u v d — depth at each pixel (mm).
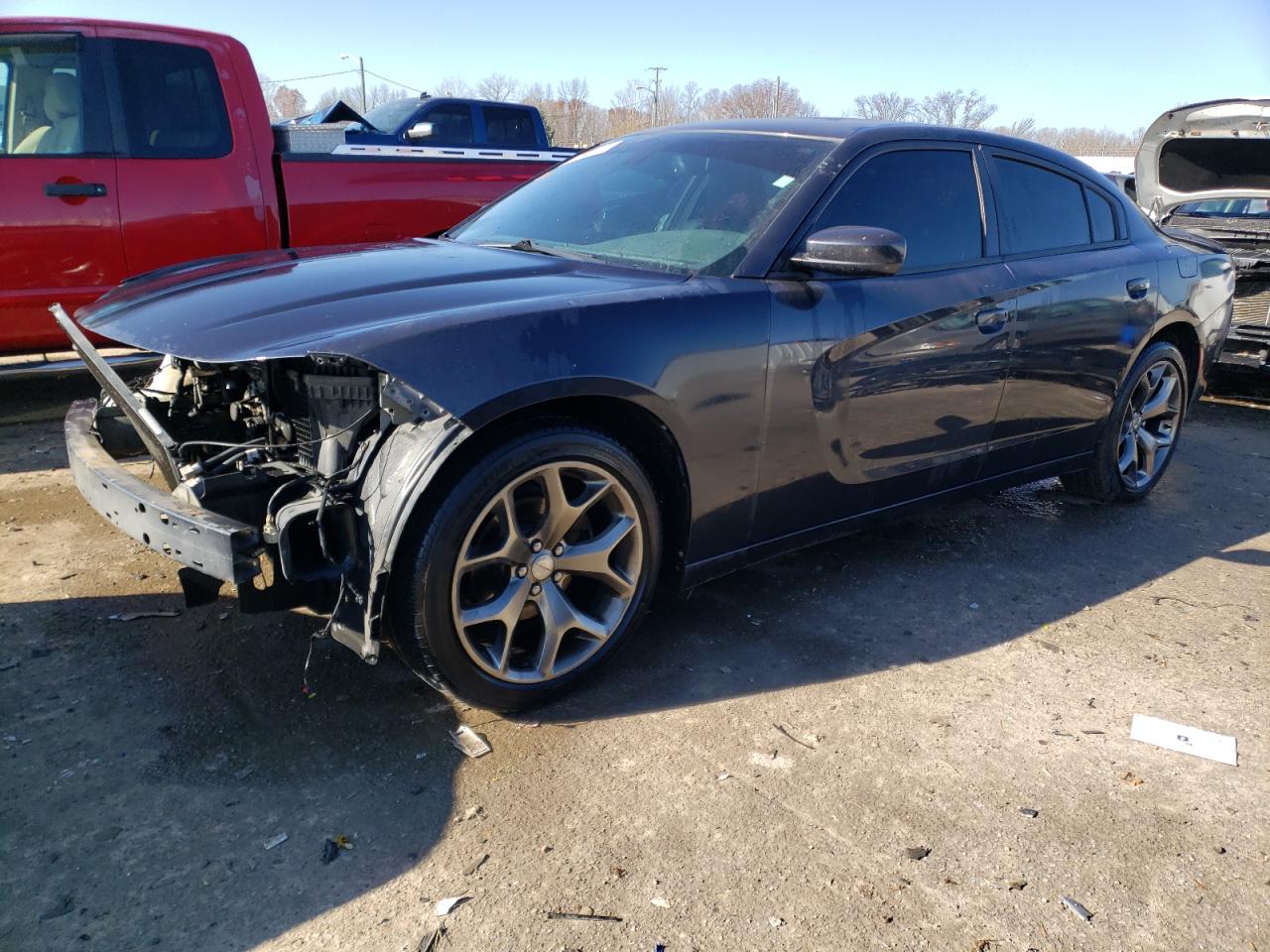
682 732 2654
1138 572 3994
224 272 3100
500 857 2145
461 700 2570
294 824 2225
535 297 2635
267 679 2814
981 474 3895
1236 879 2195
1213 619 3572
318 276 2877
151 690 2738
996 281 3613
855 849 2223
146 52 5312
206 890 2018
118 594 3316
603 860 2148
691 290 2807
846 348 3090
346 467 2443
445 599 2402
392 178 6129
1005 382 3725
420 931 1931
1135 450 4723
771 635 3252
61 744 2477
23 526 3891
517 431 2482
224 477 2453
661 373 2646
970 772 2545
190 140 5457
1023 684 3020
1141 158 7805
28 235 5035
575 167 3941
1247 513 4848
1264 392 7348
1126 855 2254
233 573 2219
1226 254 5188
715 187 3342
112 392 2865
